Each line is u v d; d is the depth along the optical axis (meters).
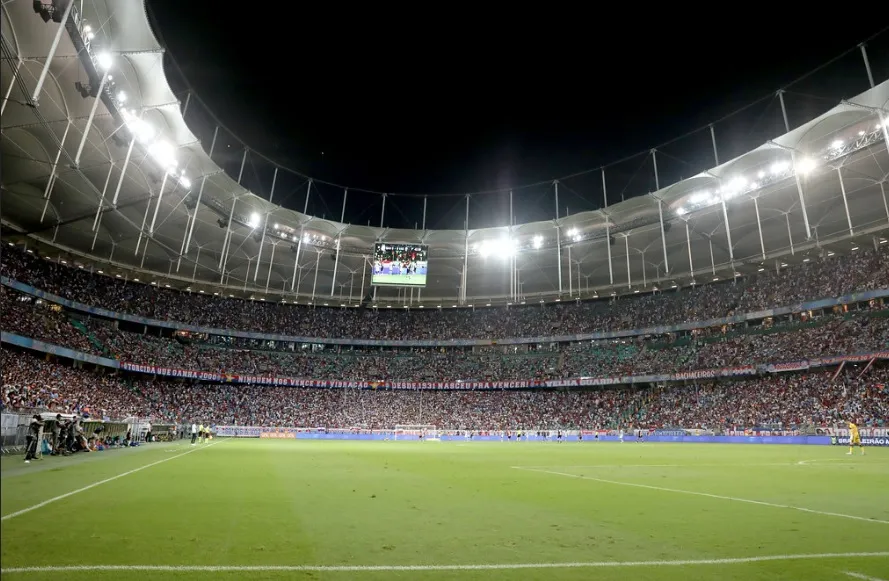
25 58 26.23
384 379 65.50
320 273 68.38
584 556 6.85
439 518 9.48
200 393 58.69
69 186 40.47
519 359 67.81
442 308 75.25
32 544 7.01
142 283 62.38
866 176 43.97
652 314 64.31
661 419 54.38
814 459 27.08
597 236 58.81
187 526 8.37
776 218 51.88
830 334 49.75
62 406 37.28
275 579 5.73
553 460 26.61
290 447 36.31
